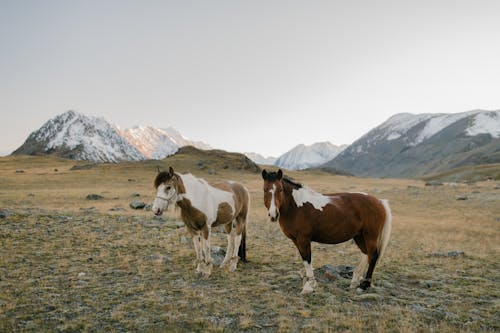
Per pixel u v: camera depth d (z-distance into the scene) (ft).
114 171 269.44
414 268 33.94
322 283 27.43
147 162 328.29
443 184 215.31
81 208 79.30
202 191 29.07
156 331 18.84
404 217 87.20
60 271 29.17
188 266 31.60
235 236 31.94
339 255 39.86
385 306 22.82
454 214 89.66
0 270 28.71
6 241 37.68
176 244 40.40
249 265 32.99
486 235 59.11
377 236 26.94
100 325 19.58
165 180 27.63
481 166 450.71
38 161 434.71
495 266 35.73
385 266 34.37
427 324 20.48
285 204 25.64
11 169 327.67
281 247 41.98
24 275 27.68
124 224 51.49
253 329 19.44
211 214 29.17
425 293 26.07
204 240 29.22
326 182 292.40
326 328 19.20
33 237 40.40
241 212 33.09
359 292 25.64
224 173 301.22
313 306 22.75
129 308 21.85
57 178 212.64
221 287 26.37
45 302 22.35
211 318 20.57
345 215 25.81
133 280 27.50
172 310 21.56
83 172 257.75
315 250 42.47
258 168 365.81
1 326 18.89
